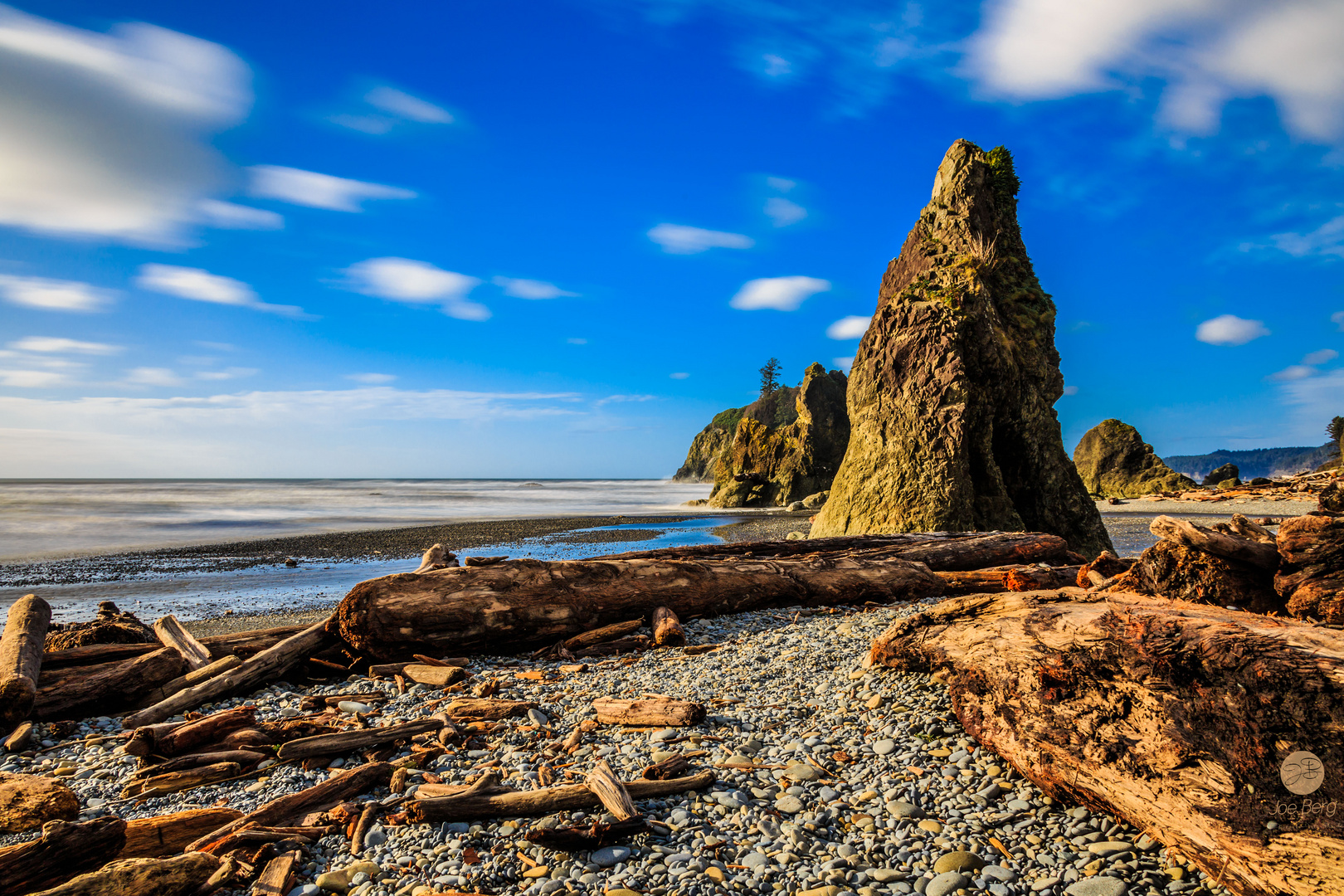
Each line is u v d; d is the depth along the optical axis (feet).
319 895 11.68
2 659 19.93
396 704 20.83
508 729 18.33
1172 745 11.37
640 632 28.66
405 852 12.79
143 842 12.87
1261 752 10.23
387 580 25.22
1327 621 14.98
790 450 196.13
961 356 65.92
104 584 54.80
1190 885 11.03
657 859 12.35
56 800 14.17
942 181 79.05
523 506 180.55
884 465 68.85
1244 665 10.78
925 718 17.83
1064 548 46.42
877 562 37.68
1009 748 14.57
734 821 13.60
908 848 12.70
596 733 18.02
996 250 74.95
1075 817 13.19
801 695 20.65
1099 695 13.21
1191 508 140.15
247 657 24.53
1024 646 15.07
